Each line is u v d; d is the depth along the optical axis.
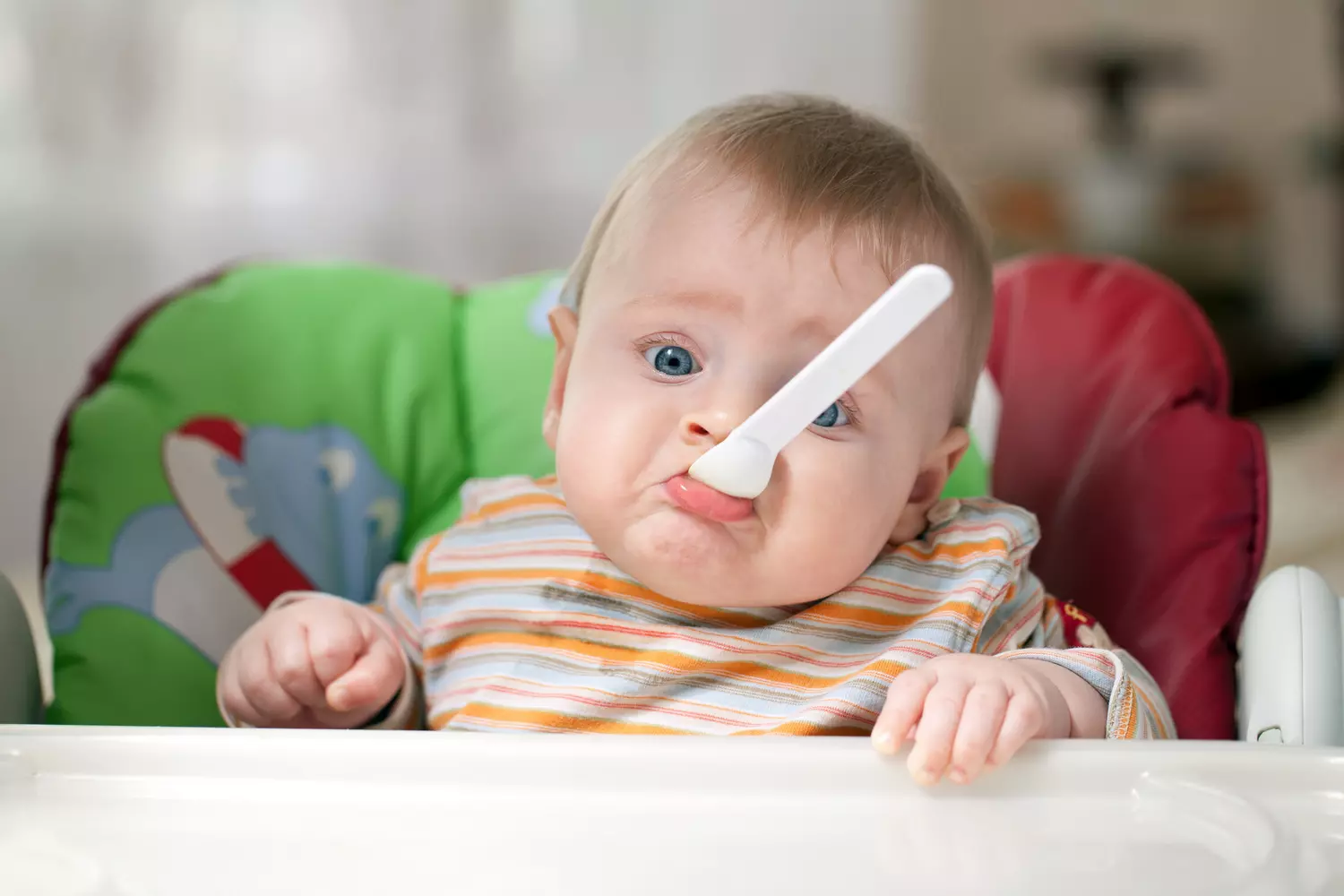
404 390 0.96
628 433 0.68
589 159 2.29
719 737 0.52
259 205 2.06
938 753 0.51
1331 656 0.71
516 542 0.80
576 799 0.50
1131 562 0.87
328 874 0.45
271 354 0.93
